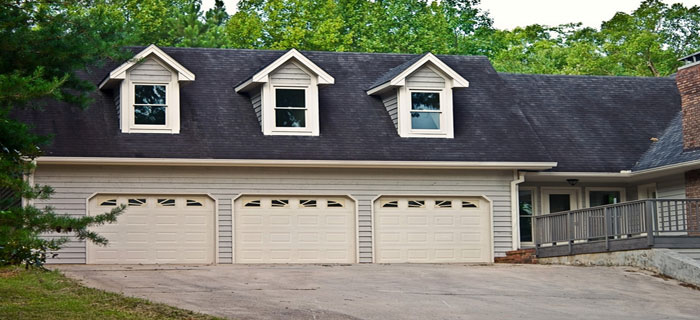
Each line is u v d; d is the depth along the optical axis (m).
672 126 32.50
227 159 27.45
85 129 27.42
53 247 17.64
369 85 31.47
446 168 29.20
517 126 30.72
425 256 29.00
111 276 21.80
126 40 22.30
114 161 26.70
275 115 28.77
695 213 27.00
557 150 31.30
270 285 20.73
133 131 27.75
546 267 26.06
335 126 29.45
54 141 26.67
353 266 26.25
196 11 55.22
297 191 28.34
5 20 20.44
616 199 32.31
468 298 19.75
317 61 32.16
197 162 27.25
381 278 22.61
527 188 31.48
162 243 27.36
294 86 29.03
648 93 35.06
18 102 19.45
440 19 56.03
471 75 32.81
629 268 24.92
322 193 28.50
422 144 29.38
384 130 29.70
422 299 19.34
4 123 18.39
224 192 27.86
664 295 21.27
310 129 28.95
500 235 29.56
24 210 17.20
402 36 53.69
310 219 28.42
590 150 31.55
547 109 33.34
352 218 28.70
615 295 21.00
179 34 51.00
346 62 32.41
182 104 29.06
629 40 57.56
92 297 17.58
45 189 17.64
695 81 28.58
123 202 27.19
